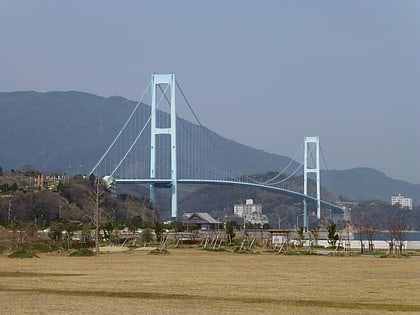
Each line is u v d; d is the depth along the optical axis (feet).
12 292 152.35
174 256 330.34
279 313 123.75
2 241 367.04
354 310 129.90
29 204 639.35
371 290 169.37
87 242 419.13
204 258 313.12
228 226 513.86
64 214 644.69
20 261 275.59
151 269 232.94
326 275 216.95
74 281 182.80
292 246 449.06
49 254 339.16
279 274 218.38
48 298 140.87
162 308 127.85
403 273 227.61
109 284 175.22
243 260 301.43
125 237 493.77
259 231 579.07
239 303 137.80
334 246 463.83
